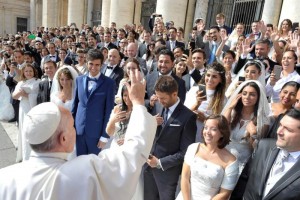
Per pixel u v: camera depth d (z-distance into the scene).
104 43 8.20
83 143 3.56
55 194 1.21
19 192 1.22
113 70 5.10
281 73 3.86
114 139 3.01
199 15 11.82
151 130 1.43
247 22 10.35
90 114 3.48
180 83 3.87
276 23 8.16
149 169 2.90
